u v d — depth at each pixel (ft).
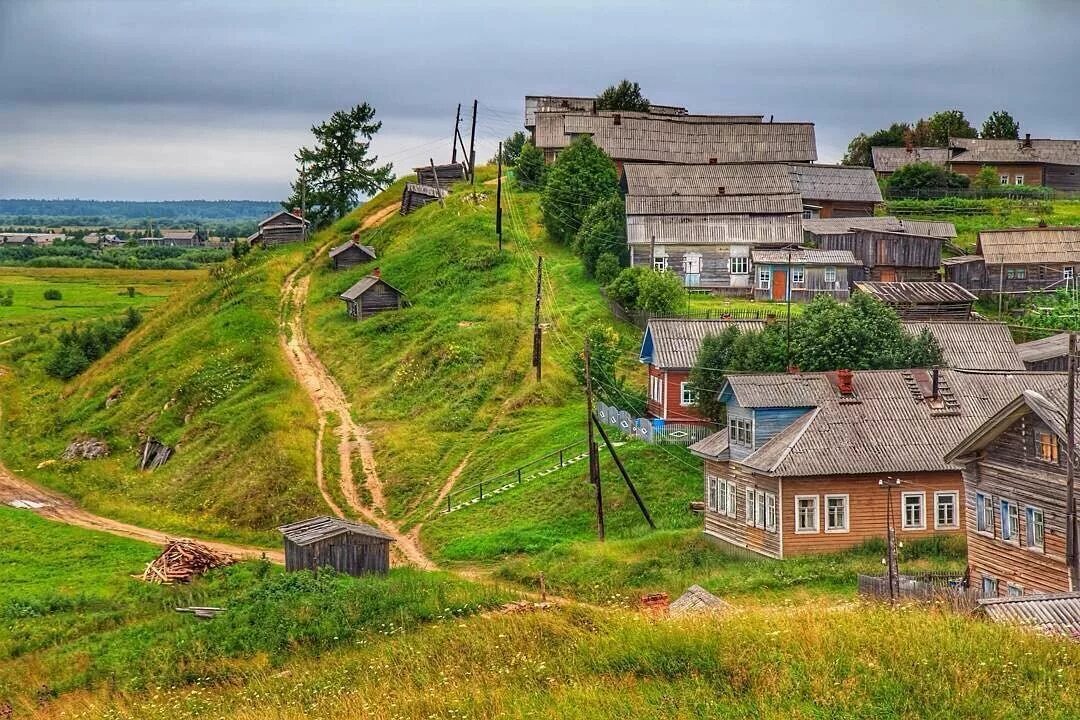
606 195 376.27
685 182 375.66
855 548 192.24
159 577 199.62
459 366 307.58
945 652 103.40
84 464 301.63
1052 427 146.30
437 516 243.81
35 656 162.61
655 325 262.06
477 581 191.72
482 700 107.04
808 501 191.72
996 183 470.39
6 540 226.17
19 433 336.70
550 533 224.33
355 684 126.11
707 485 214.90
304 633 155.02
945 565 180.14
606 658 113.09
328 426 295.69
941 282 324.80
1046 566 149.69
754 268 334.03
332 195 506.89
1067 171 483.92
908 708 94.43
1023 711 92.89
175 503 266.36
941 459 193.47
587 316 319.47
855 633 109.70
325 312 368.68
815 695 98.02
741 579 179.83
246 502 256.52
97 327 412.16
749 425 202.18
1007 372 207.62
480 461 264.72
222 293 394.73
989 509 161.17
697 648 111.65
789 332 240.32
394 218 442.50
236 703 129.08
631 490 222.28
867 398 202.18
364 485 265.54
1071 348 146.00
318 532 192.44
